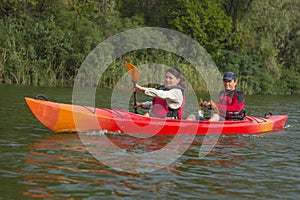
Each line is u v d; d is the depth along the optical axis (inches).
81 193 240.2
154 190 251.6
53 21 1246.9
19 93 796.6
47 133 397.4
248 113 704.4
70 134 399.5
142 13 1626.5
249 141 419.8
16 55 1123.3
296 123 576.1
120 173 280.4
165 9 1556.3
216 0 1610.5
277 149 382.0
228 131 455.5
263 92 1574.8
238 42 1593.3
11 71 1113.4
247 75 1521.9
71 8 1393.9
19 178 258.8
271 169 309.0
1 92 797.2
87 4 1409.9
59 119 394.9
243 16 1664.6
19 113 510.9
